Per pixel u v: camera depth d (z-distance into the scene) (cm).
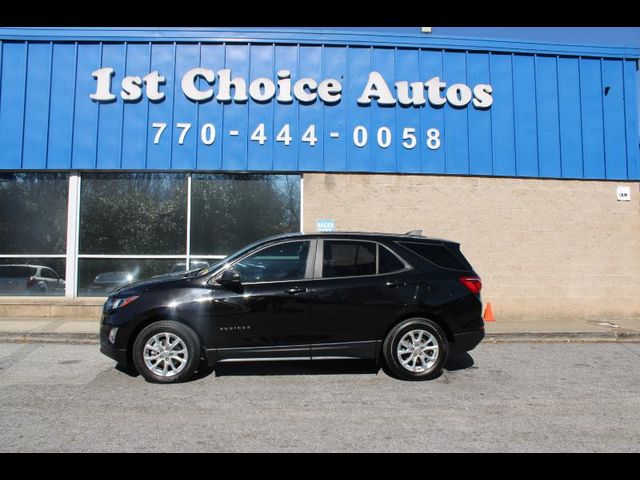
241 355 617
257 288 622
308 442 439
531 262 1112
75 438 443
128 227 1078
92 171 1076
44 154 1059
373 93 1095
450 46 1116
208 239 1080
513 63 1130
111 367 691
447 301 645
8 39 1066
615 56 1153
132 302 616
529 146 1125
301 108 1087
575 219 1126
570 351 827
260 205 1091
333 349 627
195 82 1077
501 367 713
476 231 1104
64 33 1071
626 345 881
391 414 512
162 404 539
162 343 618
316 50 1096
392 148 1097
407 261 655
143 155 1063
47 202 1080
